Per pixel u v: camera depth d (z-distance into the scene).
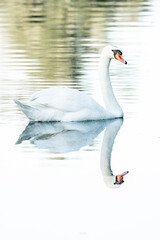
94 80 17.98
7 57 20.70
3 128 14.14
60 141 13.30
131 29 25.11
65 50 21.75
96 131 14.21
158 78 18.23
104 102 15.74
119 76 18.52
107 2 33.25
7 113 15.31
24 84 17.53
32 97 14.91
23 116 15.20
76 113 14.99
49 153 12.30
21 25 26.45
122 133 13.93
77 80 17.98
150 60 20.22
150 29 24.98
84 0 33.97
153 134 13.73
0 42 23.14
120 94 16.83
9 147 12.74
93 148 12.73
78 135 13.84
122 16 28.30
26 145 12.91
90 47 22.11
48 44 22.81
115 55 15.97
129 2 33.09
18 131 13.98
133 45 22.20
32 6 31.89
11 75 18.48
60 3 32.91
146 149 12.62
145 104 16.11
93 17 28.33
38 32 25.06
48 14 29.33
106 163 11.73
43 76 18.34
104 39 23.33
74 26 26.20
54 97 14.87
